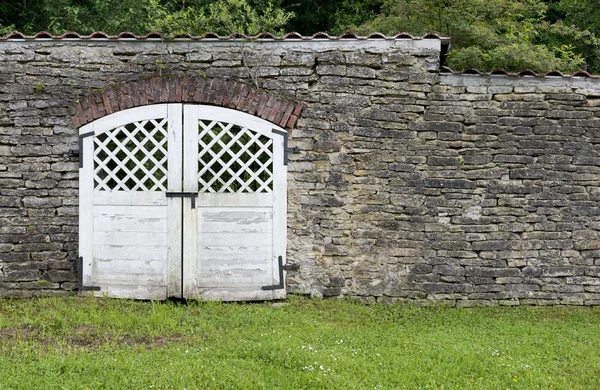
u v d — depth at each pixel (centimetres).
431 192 728
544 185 736
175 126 699
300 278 719
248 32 901
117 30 1174
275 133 710
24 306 667
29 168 706
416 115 728
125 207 700
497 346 588
